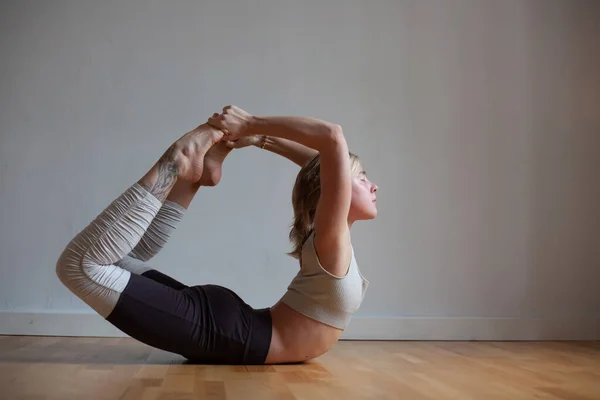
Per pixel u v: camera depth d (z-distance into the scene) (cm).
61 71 292
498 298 308
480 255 309
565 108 321
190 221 290
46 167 287
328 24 309
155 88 296
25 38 291
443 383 148
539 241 313
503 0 321
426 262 305
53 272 282
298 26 307
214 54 301
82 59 293
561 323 304
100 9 296
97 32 295
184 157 164
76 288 157
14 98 288
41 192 285
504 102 317
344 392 131
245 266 292
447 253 306
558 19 323
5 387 127
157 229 192
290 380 147
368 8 313
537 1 322
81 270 154
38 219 284
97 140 290
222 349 167
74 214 286
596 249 317
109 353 201
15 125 287
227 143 188
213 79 299
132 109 294
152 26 299
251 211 294
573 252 315
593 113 322
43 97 289
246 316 171
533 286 311
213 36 302
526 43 321
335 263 167
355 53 310
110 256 156
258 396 123
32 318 272
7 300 279
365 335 291
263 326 171
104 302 157
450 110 313
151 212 160
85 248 154
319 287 169
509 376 164
